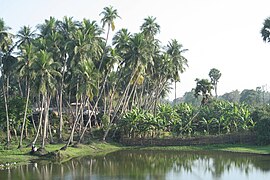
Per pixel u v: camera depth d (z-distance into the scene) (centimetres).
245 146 7306
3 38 6450
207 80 10100
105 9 7788
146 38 8806
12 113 6919
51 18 7488
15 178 4328
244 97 16400
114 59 7650
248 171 4800
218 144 7581
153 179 4269
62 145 7181
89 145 7412
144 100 10438
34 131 8006
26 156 5941
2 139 7300
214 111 8356
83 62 6725
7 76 7094
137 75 8275
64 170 4916
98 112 9700
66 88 8044
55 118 8719
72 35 7188
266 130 7225
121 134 8094
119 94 9962
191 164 5462
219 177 4422
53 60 6762
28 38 7125
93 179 4262
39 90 5975
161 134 8038
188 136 7744
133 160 5931
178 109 8662
